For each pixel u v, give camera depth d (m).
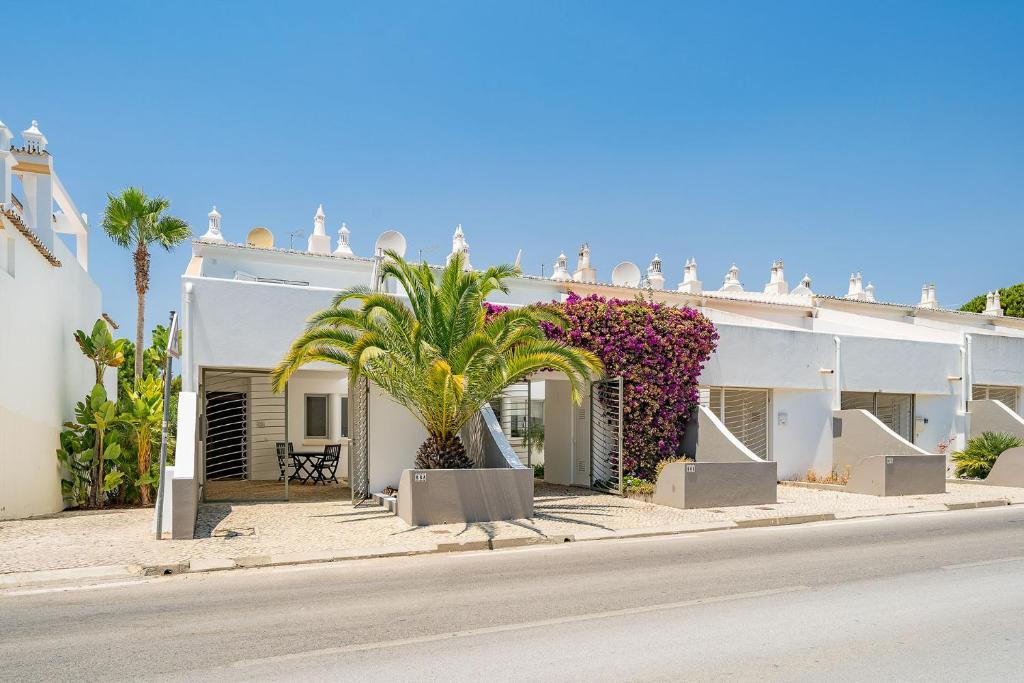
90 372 18.20
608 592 7.23
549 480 18.31
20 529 11.09
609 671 4.89
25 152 15.05
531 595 7.12
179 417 12.03
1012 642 5.53
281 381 11.73
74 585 7.76
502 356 11.57
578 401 12.47
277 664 5.07
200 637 5.73
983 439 19.28
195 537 10.35
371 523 11.58
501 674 4.84
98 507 14.66
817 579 7.82
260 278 19.09
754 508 13.59
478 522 11.66
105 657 5.25
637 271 24.78
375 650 5.37
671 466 13.75
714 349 17.41
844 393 20.84
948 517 13.12
